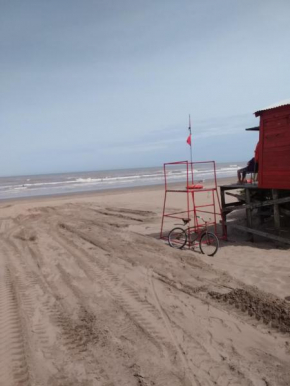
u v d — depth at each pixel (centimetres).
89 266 755
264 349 390
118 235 1083
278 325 441
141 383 337
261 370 350
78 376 354
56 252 902
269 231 986
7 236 1165
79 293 592
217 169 8731
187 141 923
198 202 1903
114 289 604
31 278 689
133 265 744
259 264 716
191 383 334
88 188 3891
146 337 428
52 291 608
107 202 2127
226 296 543
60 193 3281
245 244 902
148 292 581
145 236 1057
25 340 433
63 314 508
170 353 389
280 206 937
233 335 424
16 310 527
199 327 448
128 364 371
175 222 1301
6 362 385
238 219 1223
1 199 2891
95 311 514
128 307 523
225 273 665
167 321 470
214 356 379
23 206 2042
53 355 396
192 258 775
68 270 734
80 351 402
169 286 606
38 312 518
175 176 5994
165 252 841
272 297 529
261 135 855
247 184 953
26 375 359
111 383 339
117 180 5422
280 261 726
